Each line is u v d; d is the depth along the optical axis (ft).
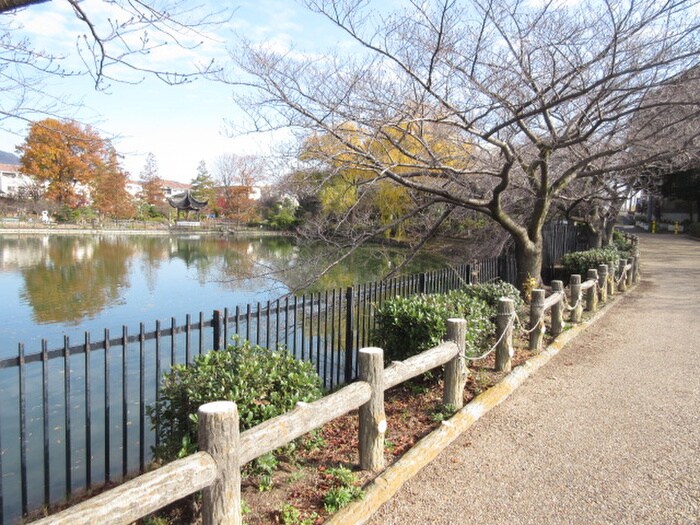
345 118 21.30
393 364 12.34
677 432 13.69
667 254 69.67
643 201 163.22
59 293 55.36
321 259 26.50
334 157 21.61
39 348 33.35
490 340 20.75
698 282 43.57
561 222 59.93
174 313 44.78
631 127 27.66
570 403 15.83
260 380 11.51
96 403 23.18
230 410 7.71
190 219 194.90
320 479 11.24
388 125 20.63
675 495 10.54
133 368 27.78
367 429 11.34
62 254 96.43
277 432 8.73
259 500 10.44
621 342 23.59
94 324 41.19
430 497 10.56
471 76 19.90
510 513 9.98
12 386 25.41
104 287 59.21
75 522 5.84
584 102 24.54
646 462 12.01
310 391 12.22
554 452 12.54
